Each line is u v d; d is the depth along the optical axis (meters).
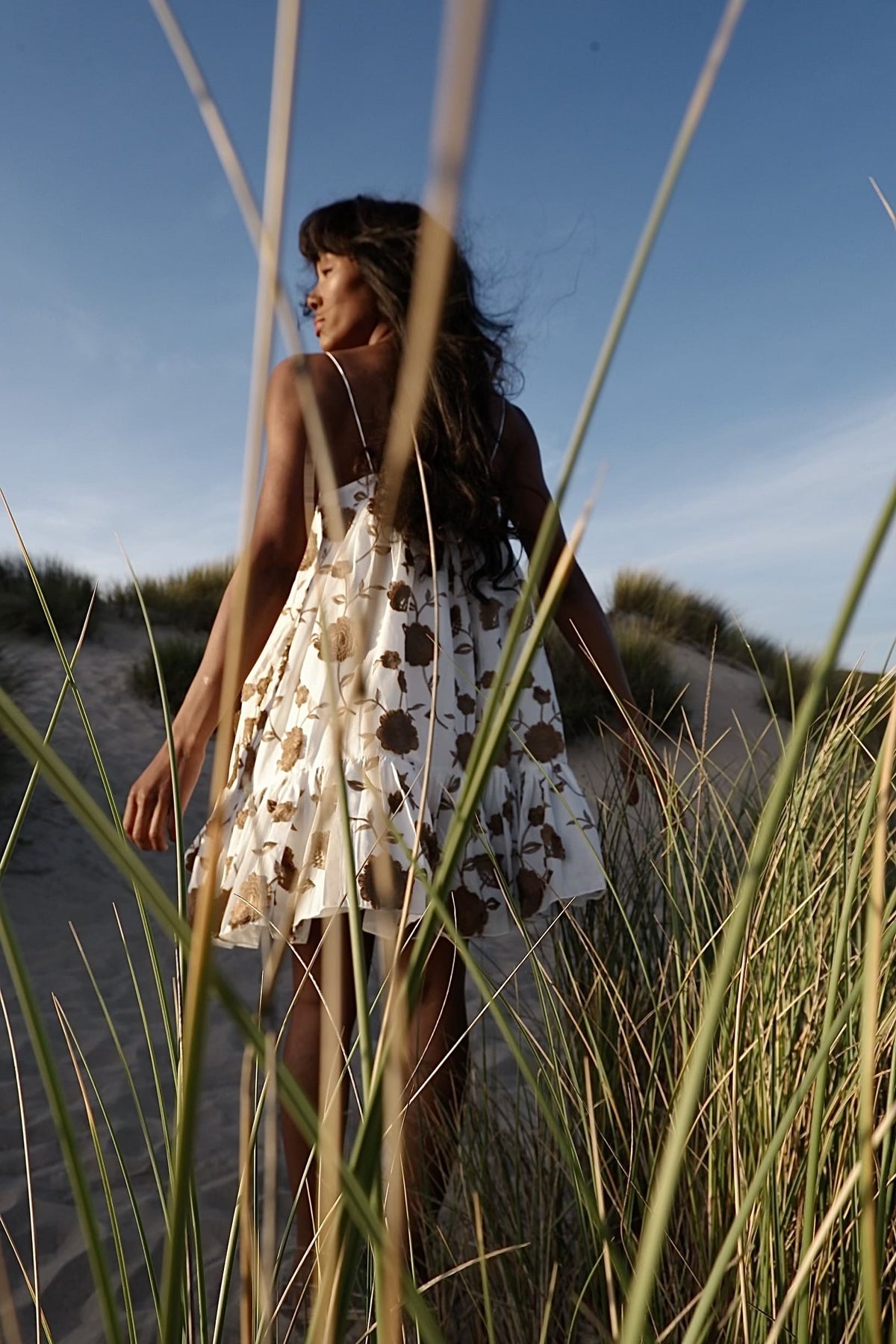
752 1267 0.86
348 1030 1.20
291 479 1.33
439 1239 1.15
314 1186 1.25
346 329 1.51
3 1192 1.69
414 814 1.24
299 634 1.35
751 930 1.01
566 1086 1.18
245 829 1.30
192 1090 0.28
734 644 8.66
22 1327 1.32
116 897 4.00
